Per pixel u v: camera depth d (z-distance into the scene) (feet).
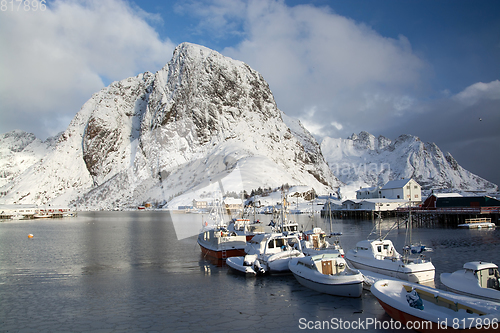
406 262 70.08
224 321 51.93
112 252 125.39
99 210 649.61
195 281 77.15
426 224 217.15
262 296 64.23
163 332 47.96
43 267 96.63
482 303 44.62
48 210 480.64
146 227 255.70
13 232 222.07
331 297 62.49
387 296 50.06
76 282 77.77
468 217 208.85
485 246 119.03
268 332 47.65
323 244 96.32
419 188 303.68
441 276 62.64
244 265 84.23
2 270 92.63
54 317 54.34
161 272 87.81
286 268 79.66
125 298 64.18
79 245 148.25
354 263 80.59
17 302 62.28
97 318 53.72
